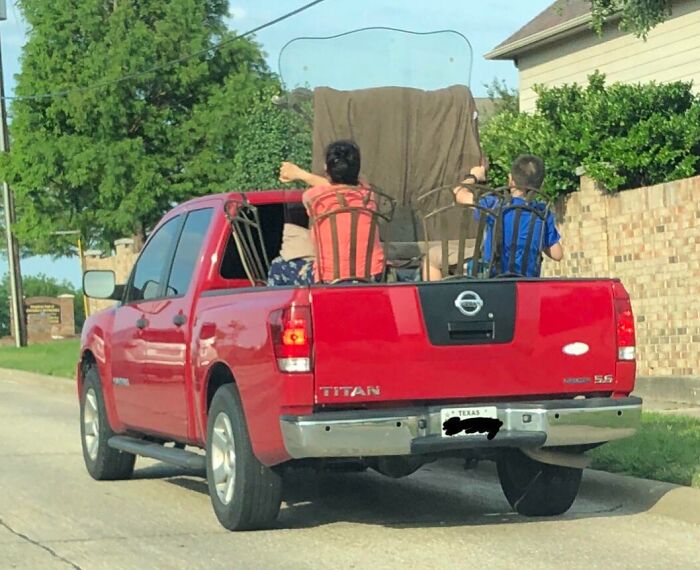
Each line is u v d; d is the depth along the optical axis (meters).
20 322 36.72
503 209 8.23
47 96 32.81
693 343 15.63
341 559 7.23
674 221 15.80
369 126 9.42
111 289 10.40
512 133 18.53
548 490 8.46
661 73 23.42
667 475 9.08
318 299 7.30
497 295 7.55
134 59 32.91
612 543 7.65
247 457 7.82
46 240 36.78
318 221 8.01
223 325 8.01
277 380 7.31
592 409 7.60
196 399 8.52
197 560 7.29
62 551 7.63
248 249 8.62
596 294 7.75
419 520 8.51
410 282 7.48
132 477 10.86
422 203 9.36
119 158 33.00
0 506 9.37
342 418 7.21
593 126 17.34
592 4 14.17
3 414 17.23
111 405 10.33
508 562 7.10
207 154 33.88
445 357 7.44
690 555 7.29
